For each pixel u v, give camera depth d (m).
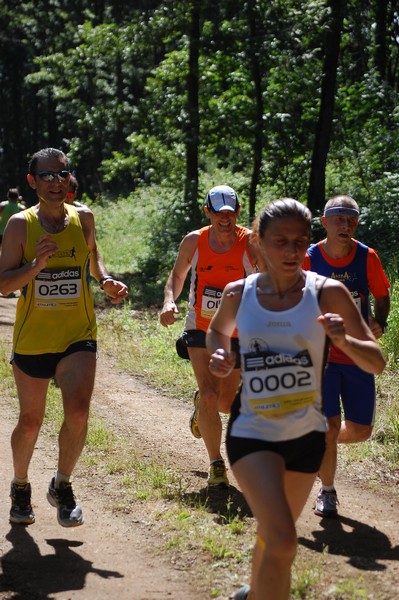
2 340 12.55
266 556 3.40
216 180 26.61
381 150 21.30
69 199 7.11
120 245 26.00
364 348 3.61
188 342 6.41
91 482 6.50
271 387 3.64
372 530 5.65
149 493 6.20
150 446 7.61
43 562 5.04
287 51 20.58
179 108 21.42
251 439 3.62
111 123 22.83
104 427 8.16
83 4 41.84
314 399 3.68
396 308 10.51
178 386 10.12
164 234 21.39
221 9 20.34
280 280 3.70
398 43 29.45
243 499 6.16
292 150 21.19
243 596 4.24
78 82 24.33
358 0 23.70
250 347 3.69
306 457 3.68
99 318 14.87
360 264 5.91
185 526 5.52
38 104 54.97
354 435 6.00
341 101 22.72
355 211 5.82
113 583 4.75
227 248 6.28
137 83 37.62
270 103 21.39
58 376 5.30
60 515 5.38
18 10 43.91
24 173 54.16
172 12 20.77
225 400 6.54
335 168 23.48
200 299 6.37
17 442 5.52
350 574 4.82
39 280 5.30
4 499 6.14
